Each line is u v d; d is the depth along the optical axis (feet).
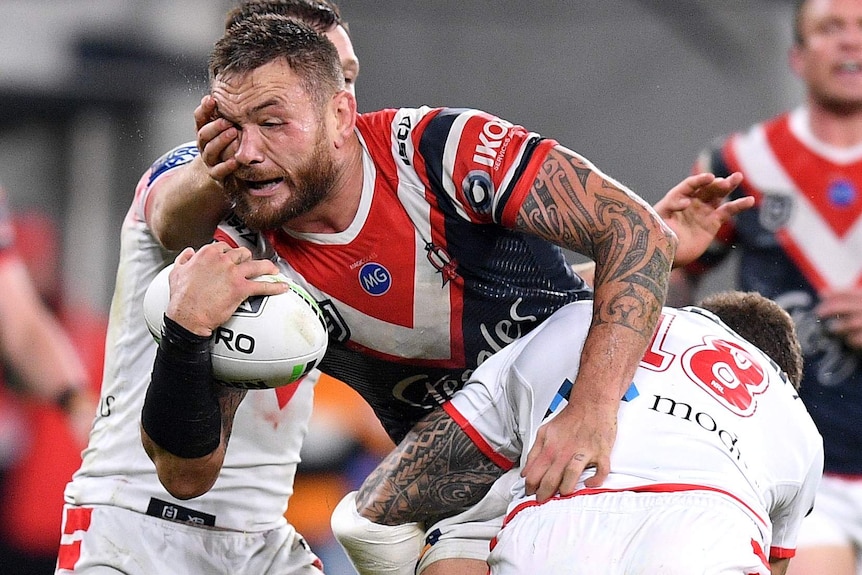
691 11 101.45
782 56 100.83
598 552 33.01
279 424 45.68
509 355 39.93
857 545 64.85
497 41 103.45
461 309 39.63
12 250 66.39
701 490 33.88
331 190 37.37
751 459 35.58
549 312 41.14
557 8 102.94
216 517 44.55
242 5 45.98
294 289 36.88
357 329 39.93
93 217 90.58
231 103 35.68
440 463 40.50
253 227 37.22
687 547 32.24
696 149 101.96
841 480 64.59
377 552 41.96
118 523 43.83
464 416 40.01
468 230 38.29
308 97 36.06
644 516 33.45
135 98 91.81
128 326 44.86
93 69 90.84
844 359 64.44
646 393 35.99
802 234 66.95
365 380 42.60
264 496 45.85
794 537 38.91
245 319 35.73
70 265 89.51
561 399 36.94
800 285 66.90
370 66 103.09
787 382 38.58
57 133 90.48
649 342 36.19
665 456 34.63
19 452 74.69
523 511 35.37
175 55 93.15
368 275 38.65
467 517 41.60
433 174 37.65
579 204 36.65
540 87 103.40
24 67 90.02
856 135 66.59
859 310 63.67
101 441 45.19
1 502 75.05
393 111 38.93
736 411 36.19
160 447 37.09
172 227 41.29
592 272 48.55
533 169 36.96
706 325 38.86
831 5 65.57
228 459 44.55
